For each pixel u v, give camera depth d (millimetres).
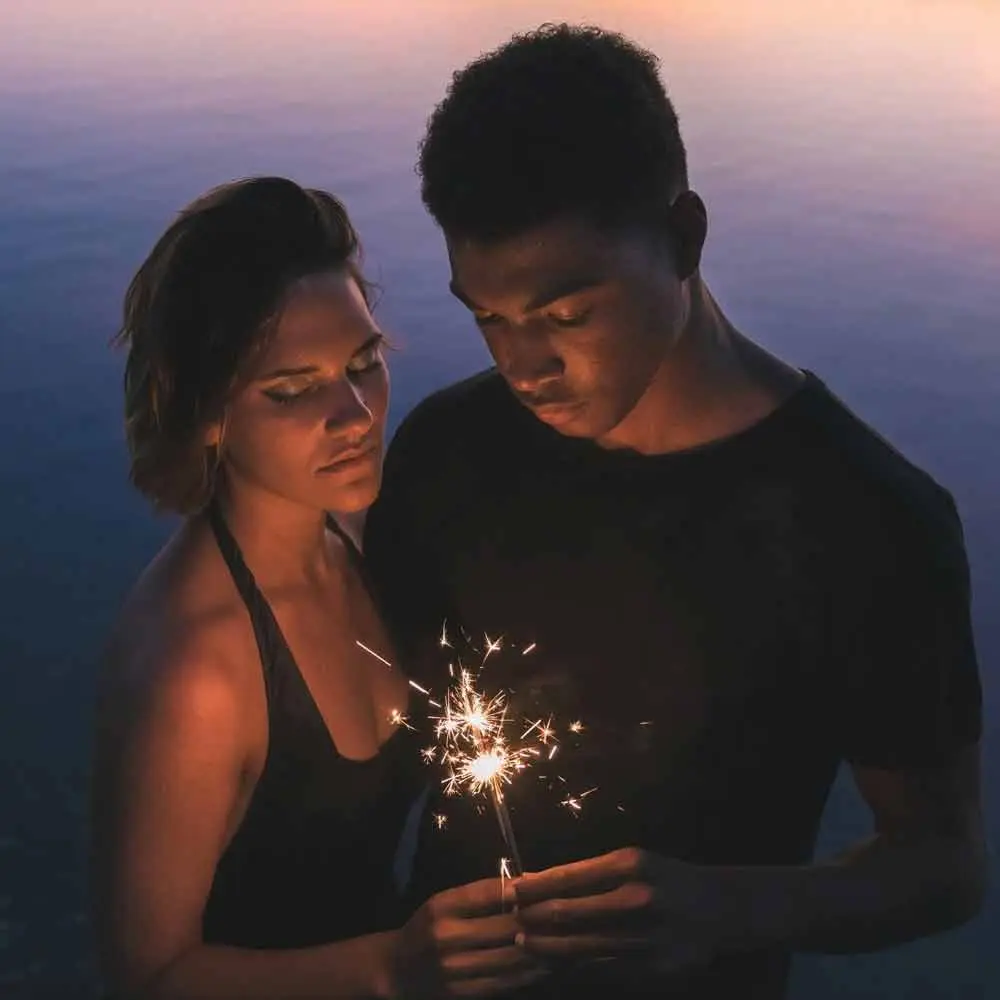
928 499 1621
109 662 1734
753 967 1885
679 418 1666
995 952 3912
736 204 8125
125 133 9250
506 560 1839
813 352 6531
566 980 1763
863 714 1721
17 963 3797
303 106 9758
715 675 1754
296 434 1673
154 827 1679
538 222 1429
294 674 1795
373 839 1950
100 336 6742
